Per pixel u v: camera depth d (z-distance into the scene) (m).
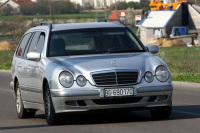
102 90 18.28
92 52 20.72
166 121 19.56
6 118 23.81
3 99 33.69
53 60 19.98
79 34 21.66
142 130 17.33
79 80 18.45
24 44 24.84
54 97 18.72
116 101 18.48
